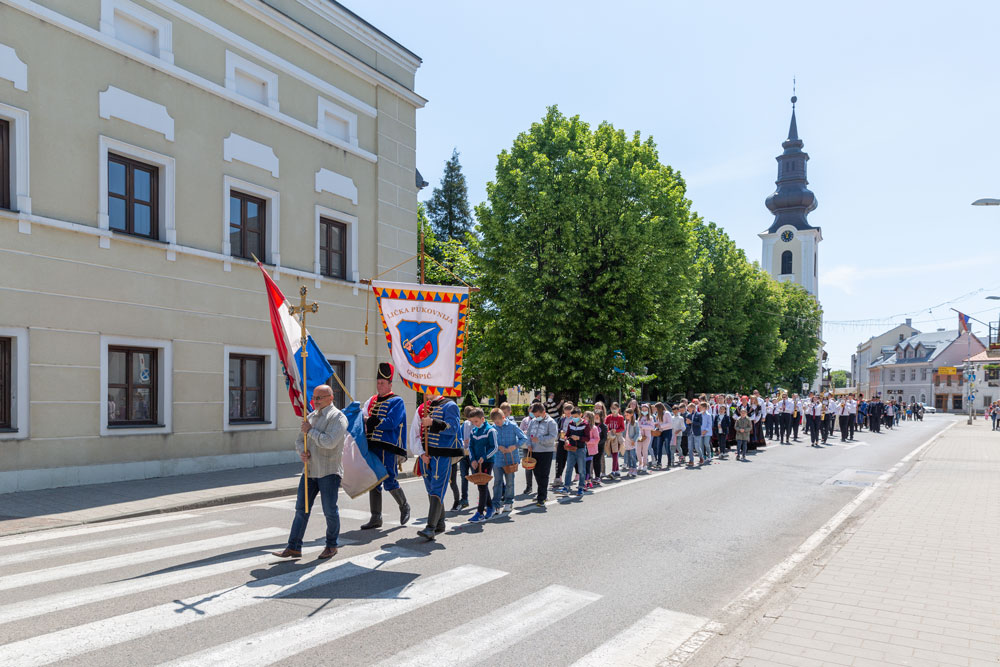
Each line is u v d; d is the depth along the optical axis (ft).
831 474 49.14
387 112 60.39
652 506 34.47
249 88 48.19
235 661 13.73
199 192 43.80
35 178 35.14
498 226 76.69
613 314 75.41
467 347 87.45
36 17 35.45
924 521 29.84
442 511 26.08
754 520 31.17
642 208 76.18
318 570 20.56
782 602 18.15
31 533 25.67
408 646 14.87
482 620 16.70
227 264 45.52
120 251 39.04
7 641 14.48
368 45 58.59
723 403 67.46
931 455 64.90
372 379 58.03
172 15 42.57
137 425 40.09
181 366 42.34
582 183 75.92
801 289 179.63
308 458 21.77
